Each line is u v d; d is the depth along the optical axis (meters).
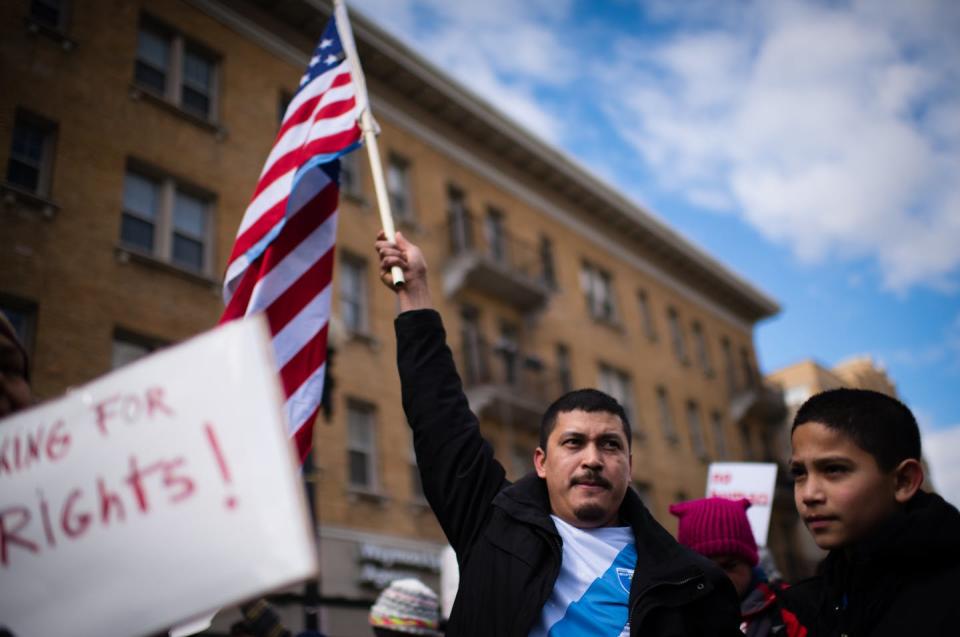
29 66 14.70
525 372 23.06
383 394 18.80
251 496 1.66
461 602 2.73
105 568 1.71
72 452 1.82
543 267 25.23
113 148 15.43
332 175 4.67
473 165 24.36
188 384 1.78
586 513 2.78
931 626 2.19
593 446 2.83
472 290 22.89
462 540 2.94
